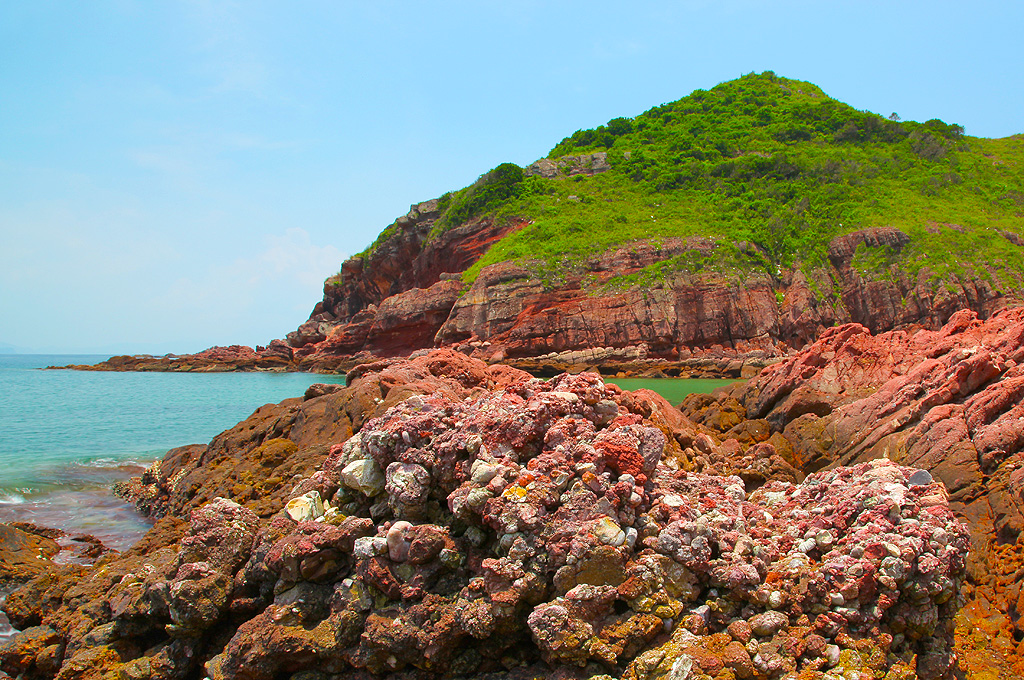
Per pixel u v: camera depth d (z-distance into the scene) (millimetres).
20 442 29297
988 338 16281
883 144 101875
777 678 6227
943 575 6883
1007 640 7836
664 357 66625
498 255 79312
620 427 8211
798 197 88250
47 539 14227
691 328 68250
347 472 8227
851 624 6652
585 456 7531
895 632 6828
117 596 8812
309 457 14250
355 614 7074
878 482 8086
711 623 6848
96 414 41219
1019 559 8703
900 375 17000
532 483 7203
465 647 6930
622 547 6898
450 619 6738
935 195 88875
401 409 9117
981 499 10188
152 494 18250
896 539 6992
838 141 104125
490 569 6801
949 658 6930
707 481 9742
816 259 76625
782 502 9695
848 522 7832
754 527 8000
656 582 6777
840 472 9547
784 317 72625
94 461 24391
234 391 61406
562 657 6426
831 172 92438
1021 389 11734
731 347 68062
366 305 111750
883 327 70312
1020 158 99500
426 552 7066
